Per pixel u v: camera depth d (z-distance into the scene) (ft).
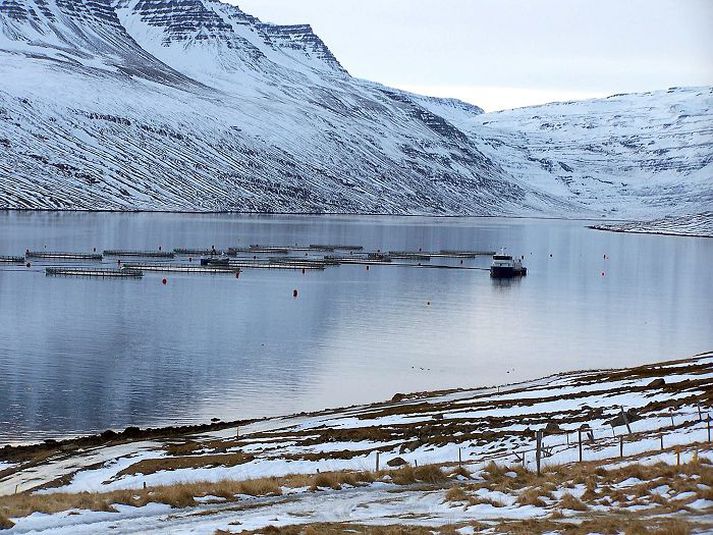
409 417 267.59
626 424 210.18
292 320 534.78
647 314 597.11
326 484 182.91
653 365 377.50
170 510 164.96
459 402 296.10
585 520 137.28
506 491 165.89
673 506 140.56
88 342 443.32
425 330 508.53
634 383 302.25
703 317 584.81
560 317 575.38
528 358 431.02
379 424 259.80
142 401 326.24
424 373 388.57
